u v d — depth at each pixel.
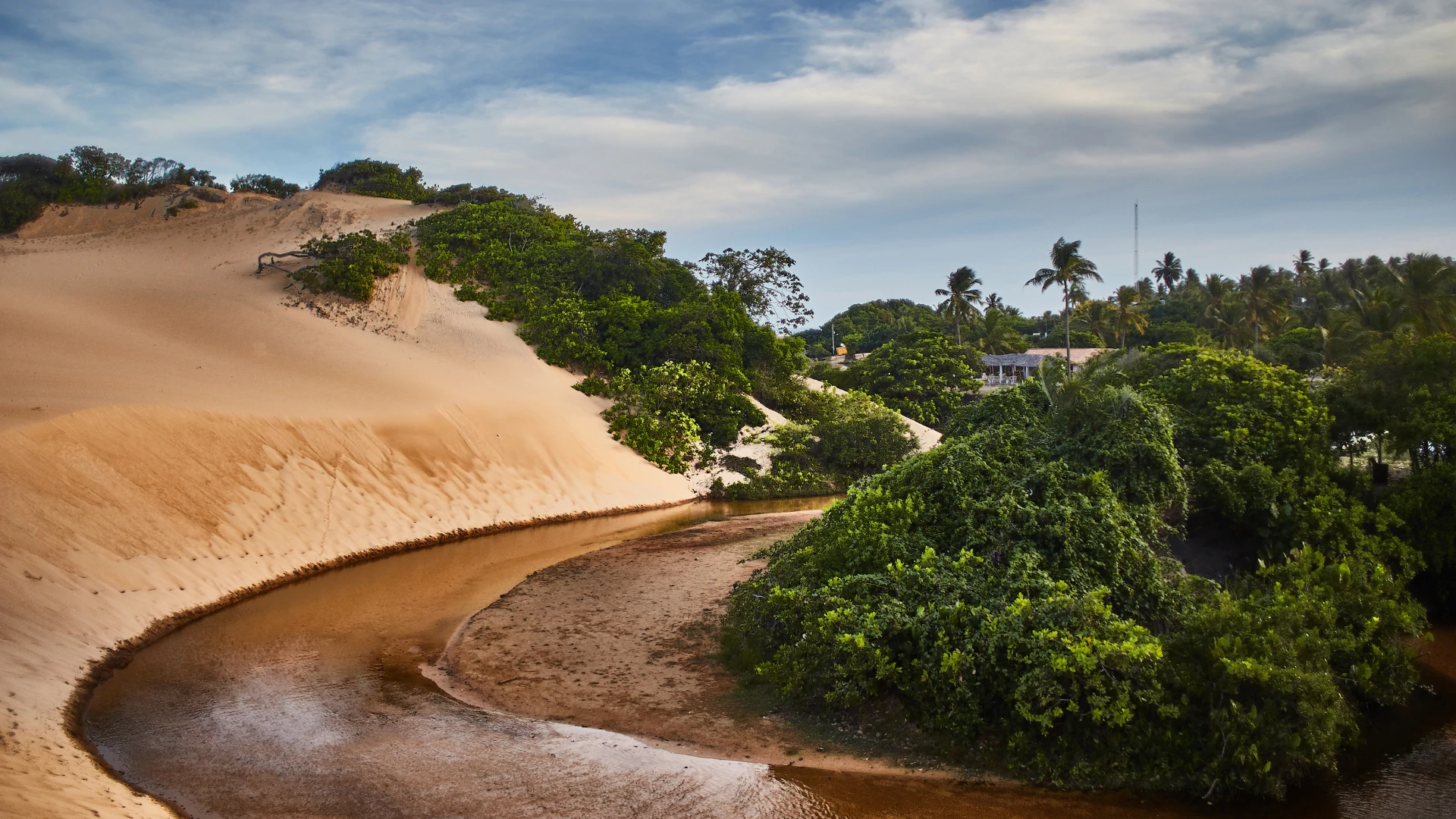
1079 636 11.60
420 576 21.36
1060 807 10.39
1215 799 10.57
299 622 17.72
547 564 22.72
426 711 13.34
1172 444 16.98
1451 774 11.27
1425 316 40.62
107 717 12.92
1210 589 14.50
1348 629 12.90
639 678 14.50
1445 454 18.94
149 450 21.20
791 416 45.25
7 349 28.22
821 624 12.86
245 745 12.02
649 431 36.56
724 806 10.34
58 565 16.44
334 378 32.88
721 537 25.23
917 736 11.95
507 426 32.34
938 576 13.58
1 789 8.95
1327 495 17.33
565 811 10.18
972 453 16.30
